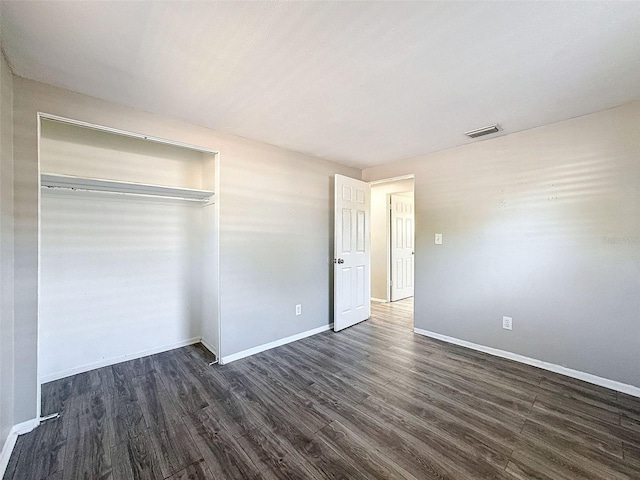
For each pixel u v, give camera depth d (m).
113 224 2.66
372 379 2.38
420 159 3.49
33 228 1.80
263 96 2.02
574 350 2.41
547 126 2.53
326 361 2.74
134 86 1.89
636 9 1.23
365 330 3.67
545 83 1.85
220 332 2.69
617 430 1.73
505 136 2.78
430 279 3.41
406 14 1.27
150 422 1.82
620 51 1.52
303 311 3.43
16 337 1.72
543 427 1.76
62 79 1.80
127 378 2.39
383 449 1.58
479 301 2.99
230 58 1.60
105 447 1.61
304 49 1.51
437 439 1.66
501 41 1.44
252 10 1.25
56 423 1.81
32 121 1.80
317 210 3.58
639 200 2.12
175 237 3.05
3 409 1.53
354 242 3.87
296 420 1.84
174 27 1.36
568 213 2.43
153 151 2.84
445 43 1.46
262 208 3.01
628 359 2.16
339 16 1.28
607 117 2.23
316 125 2.53
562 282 2.47
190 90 1.94
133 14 1.27
